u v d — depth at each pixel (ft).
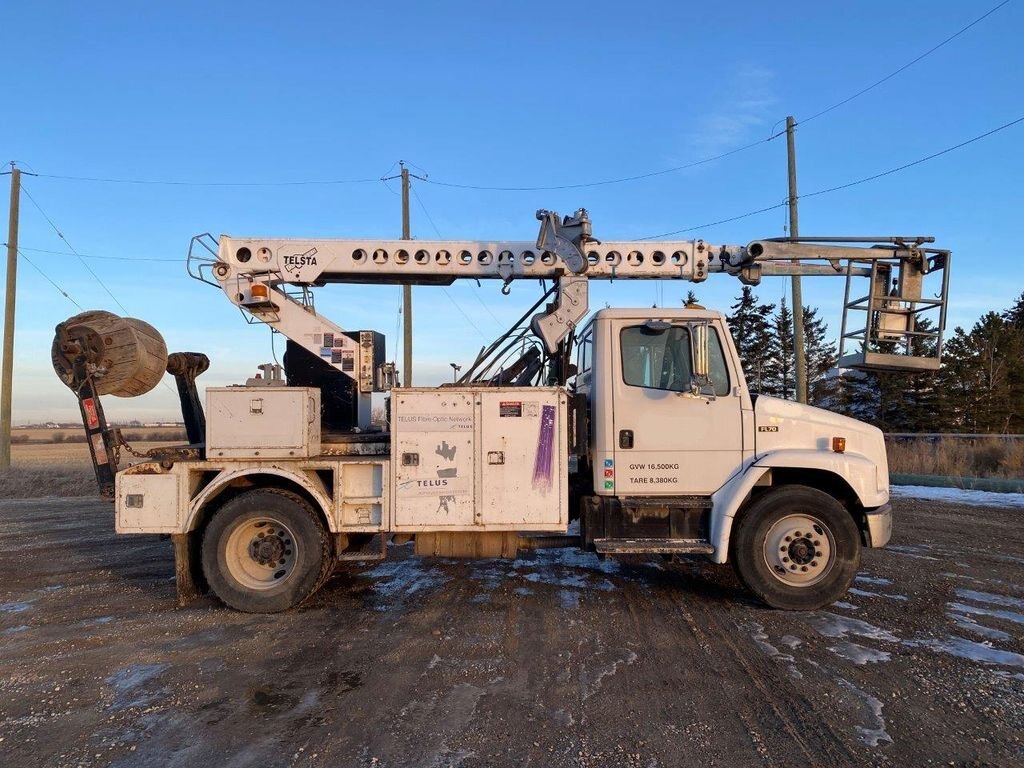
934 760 10.71
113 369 20.77
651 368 19.60
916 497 41.68
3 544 29.53
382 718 12.30
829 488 20.13
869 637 16.47
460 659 15.15
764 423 19.39
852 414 107.96
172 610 19.21
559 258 21.54
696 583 21.58
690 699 13.00
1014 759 10.74
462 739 11.49
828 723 11.98
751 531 18.69
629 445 19.31
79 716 12.55
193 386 24.72
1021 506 38.01
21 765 10.80
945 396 101.55
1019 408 101.76
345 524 18.83
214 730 11.94
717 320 19.66
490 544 19.20
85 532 32.42
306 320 22.00
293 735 11.71
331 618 18.25
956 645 15.89
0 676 14.51
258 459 19.10
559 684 13.73
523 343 22.38
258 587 18.85
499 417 18.80
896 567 23.65
